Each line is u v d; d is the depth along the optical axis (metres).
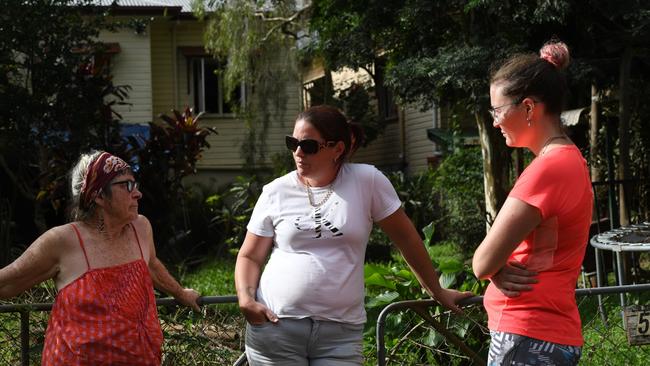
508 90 3.20
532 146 3.28
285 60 20.77
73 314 3.61
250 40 19.72
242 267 3.79
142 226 3.91
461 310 4.33
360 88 22.03
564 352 3.17
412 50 13.78
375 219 3.77
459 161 17.28
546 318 3.17
